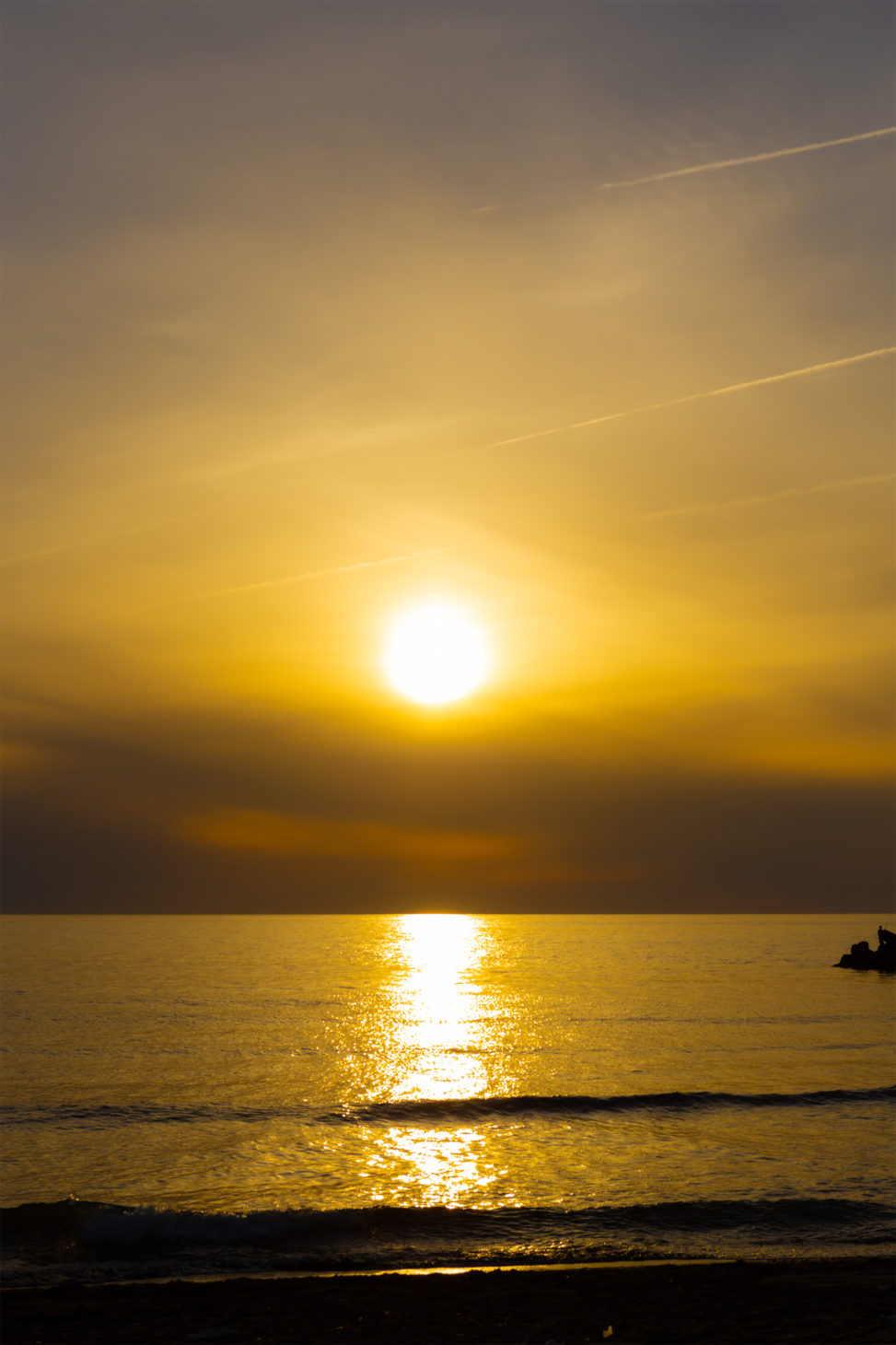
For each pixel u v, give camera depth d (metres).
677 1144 35.06
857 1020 82.06
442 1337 16.34
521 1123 39.47
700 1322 16.80
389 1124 39.44
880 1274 20.17
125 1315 17.64
